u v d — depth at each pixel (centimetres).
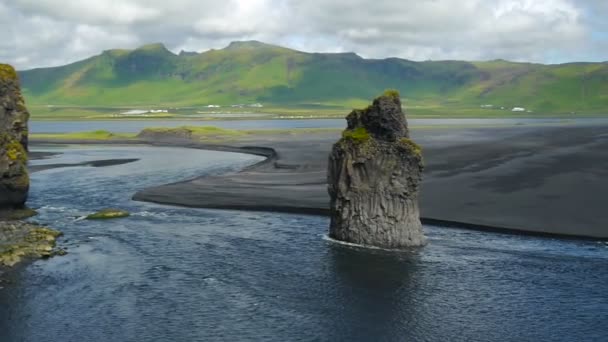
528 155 9625
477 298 3450
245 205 6169
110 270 3941
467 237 4834
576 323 3094
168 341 2869
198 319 3136
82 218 5591
